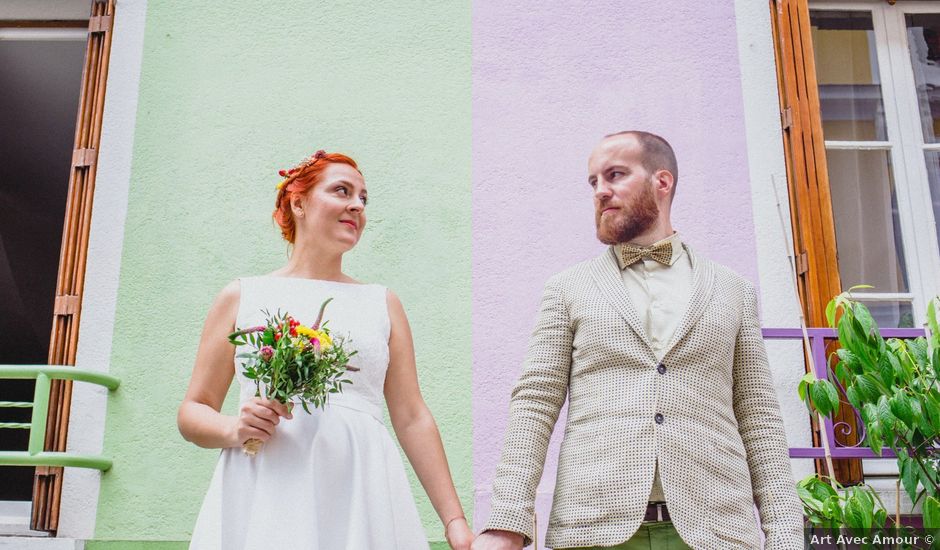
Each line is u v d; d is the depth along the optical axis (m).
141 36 4.07
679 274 2.49
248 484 2.30
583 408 2.31
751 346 2.43
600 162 2.59
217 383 2.50
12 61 5.46
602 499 2.18
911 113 4.12
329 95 4.02
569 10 4.14
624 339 2.32
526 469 2.29
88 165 3.87
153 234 3.81
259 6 4.12
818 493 3.05
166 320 3.70
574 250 3.82
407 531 2.42
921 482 3.00
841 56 4.20
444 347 3.67
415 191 3.88
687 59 4.07
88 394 3.59
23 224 6.75
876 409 2.99
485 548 2.21
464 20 4.12
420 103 4.01
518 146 3.95
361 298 2.60
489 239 3.82
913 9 4.26
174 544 3.42
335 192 2.65
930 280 3.90
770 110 3.99
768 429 2.35
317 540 2.22
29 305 6.91
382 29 4.11
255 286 2.54
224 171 3.90
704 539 2.11
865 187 4.03
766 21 4.11
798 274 3.73
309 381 2.23
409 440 2.61
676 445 2.19
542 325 2.46
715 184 3.89
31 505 3.67
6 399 6.40
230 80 4.02
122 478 3.50
